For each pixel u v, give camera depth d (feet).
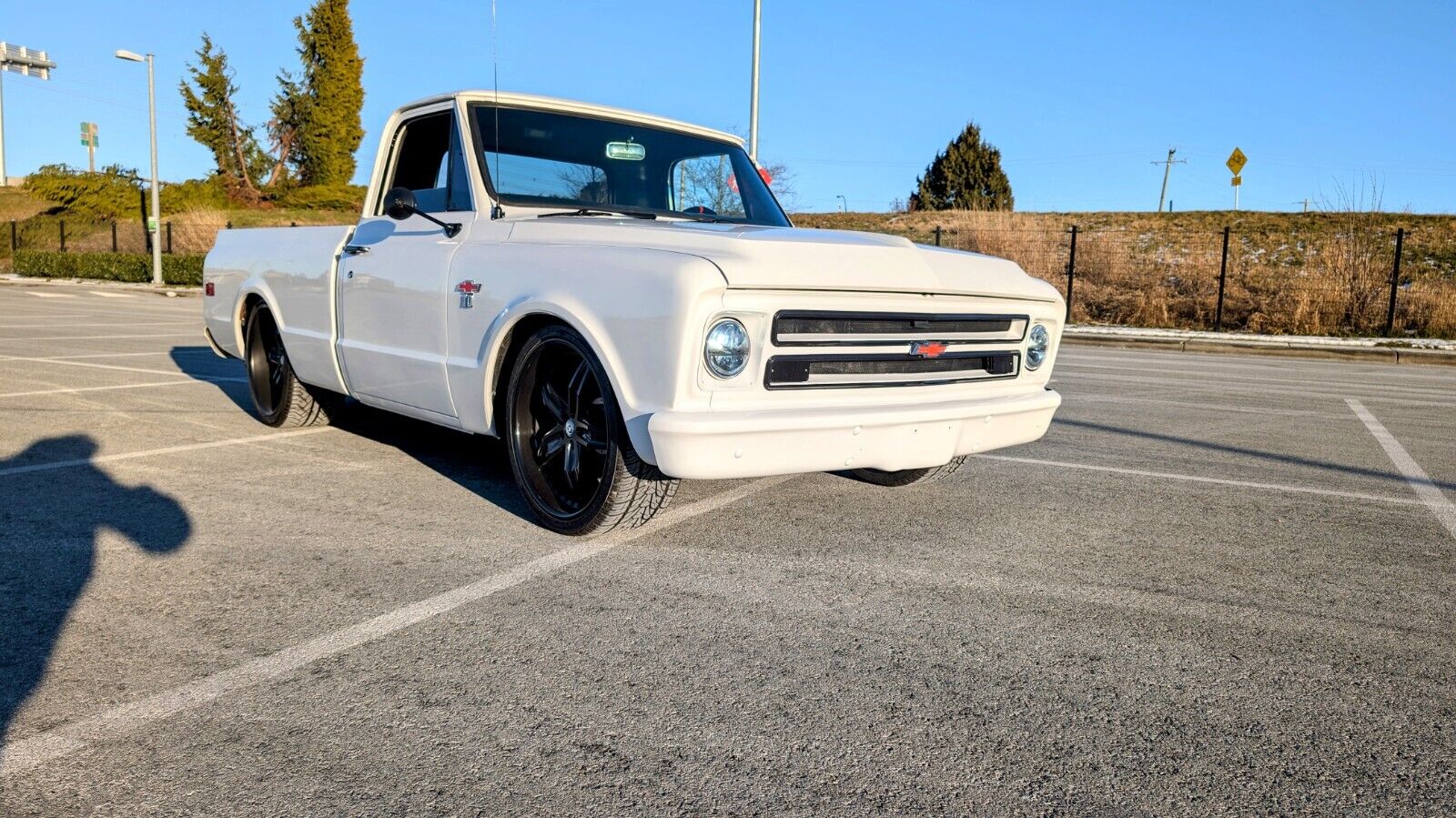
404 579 11.46
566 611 10.55
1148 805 7.08
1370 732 8.27
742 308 11.00
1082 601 11.23
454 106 15.46
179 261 94.79
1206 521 14.82
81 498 14.70
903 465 12.42
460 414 14.47
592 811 6.84
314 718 8.11
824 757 7.63
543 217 14.75
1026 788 7.27
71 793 6.95
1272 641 10.18
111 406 23.17
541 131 15.70
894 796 7.11
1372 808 7.12
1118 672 9.35
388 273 15.80
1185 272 77.41
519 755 7.57
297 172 151.33
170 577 11.37
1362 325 62.39
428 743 7.73
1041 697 8.76
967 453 13.12
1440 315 61.11
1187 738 8.09
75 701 8.34
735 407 11.21
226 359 33.55
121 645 9.48
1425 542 13.96
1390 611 11.13
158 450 18.24
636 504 12.46
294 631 9.87
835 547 13.00
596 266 12.00
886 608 10.83
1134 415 25.80
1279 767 7.67
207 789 7.04
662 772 7.38
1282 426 24.50
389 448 18.86
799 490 16.19
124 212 133.28
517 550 12.63
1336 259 65.51
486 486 15.97
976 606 10.96
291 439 19.61
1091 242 79.00
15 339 39.14
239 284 20.76
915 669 9.28
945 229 89.97
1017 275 13.96
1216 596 11.50
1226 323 65.82
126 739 7.73
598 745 7.74
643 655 9.45
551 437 13.42
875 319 11.98
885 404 12.23
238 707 8.28
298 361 18.88
